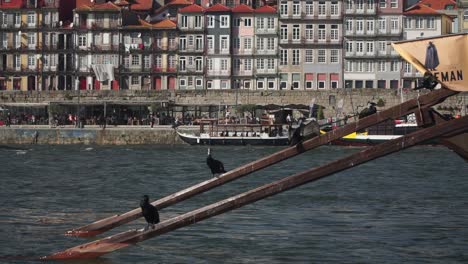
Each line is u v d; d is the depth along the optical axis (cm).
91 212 6150
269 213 5969
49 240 4978
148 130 17150
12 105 18975
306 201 6638
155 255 4569
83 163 11388
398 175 8994
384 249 4744
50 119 18525
